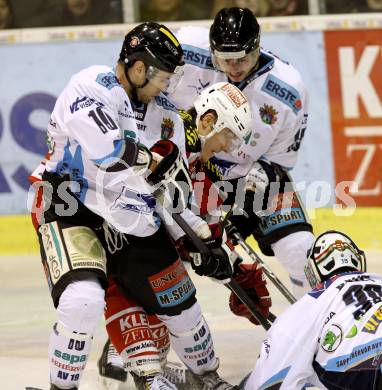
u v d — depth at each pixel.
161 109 12.61
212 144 12.94
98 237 12.23
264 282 14.62
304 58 24.28
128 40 12.03
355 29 24.19
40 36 24.22
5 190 24.19
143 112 12.46
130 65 12.05
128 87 12.24
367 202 24.22
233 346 15.41
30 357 15.05
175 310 12.39
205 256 12.36
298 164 24.23
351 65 24.23
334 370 10.20
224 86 12.91
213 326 16.72
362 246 23.84
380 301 10.25
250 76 14.75
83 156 11.82
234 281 13.04
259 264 14.21
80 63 24.34
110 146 11.30
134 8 24.61
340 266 10.85
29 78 24.23
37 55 24.23
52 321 17.52
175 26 24.47
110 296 12.51
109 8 24.56
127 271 12.23
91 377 14.02
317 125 24.27
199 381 13.17
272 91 14.91
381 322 10.12
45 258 11.79
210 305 18.22
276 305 18.17
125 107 11.86
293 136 15.40
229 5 24.64
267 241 15.24
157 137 12.59
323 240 11.13
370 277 10.71
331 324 10.23
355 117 24.25
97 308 11.32
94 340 16.12
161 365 13.52
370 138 24.23
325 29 24.19
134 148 11.41
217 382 12.94
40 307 18.59
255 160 15.37
